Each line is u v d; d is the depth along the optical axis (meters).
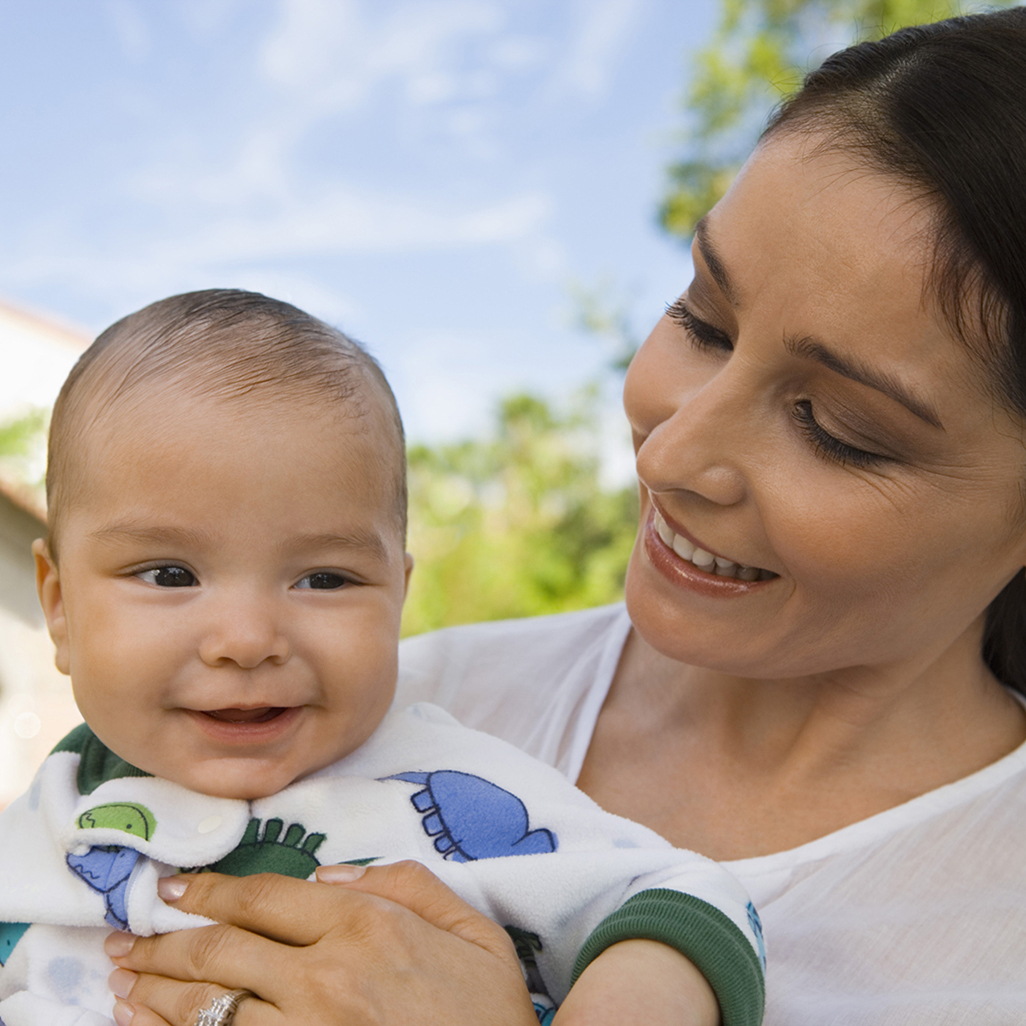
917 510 1.40
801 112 1.48
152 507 1.42
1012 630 1.81
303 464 1.46
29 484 7.60
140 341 1.55
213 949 1.30
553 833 1.55
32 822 1.57
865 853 1.60
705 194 12.09
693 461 1.47
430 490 15.85
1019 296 1.28
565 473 15.68
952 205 1.29
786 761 1.73
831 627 1.52
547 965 1.49
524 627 2.20
